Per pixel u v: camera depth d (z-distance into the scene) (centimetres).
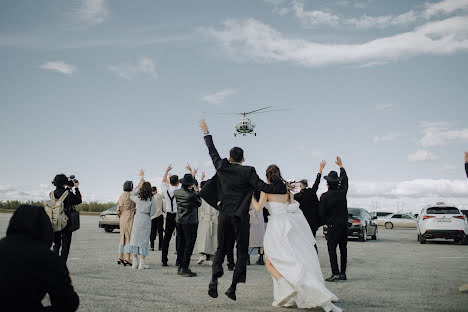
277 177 573
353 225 1964
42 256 258
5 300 243
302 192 815
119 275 809
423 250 1547
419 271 946
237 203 564
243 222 564
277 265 543
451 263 1112
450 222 1819
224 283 759
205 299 605
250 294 654
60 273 262
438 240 2202
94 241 1571
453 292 682
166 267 960
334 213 793
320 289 509
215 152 599
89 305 542
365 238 2030
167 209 989
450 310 549
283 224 559
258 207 570
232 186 568
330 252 800
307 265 535
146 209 930
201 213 1050
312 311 537
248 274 884
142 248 919
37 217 271
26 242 261
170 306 552
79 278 755
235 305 568
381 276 862
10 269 248
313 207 812
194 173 998
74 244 1430
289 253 539
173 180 1015
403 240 2197
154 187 1368
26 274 250
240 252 564
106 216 2073
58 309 267
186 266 830
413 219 4106
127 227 962
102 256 1107
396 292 679
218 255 569
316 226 819
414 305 579
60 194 779
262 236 1056
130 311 518
